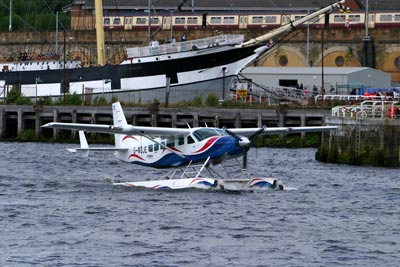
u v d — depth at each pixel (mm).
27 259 87625
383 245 95188
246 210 112938
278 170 156500
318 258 89438
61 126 128375
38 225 103000
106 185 134875
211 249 92438
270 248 93250
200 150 128375
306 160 174625
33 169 159375
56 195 124688
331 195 126562
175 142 130500
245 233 99812
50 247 92500
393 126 161500
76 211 111688
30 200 120125
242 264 86938
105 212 111062
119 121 135875
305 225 104688
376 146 163000
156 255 89688
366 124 163625
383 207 117625
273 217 108938
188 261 87688
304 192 128750
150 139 132250
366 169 158250
